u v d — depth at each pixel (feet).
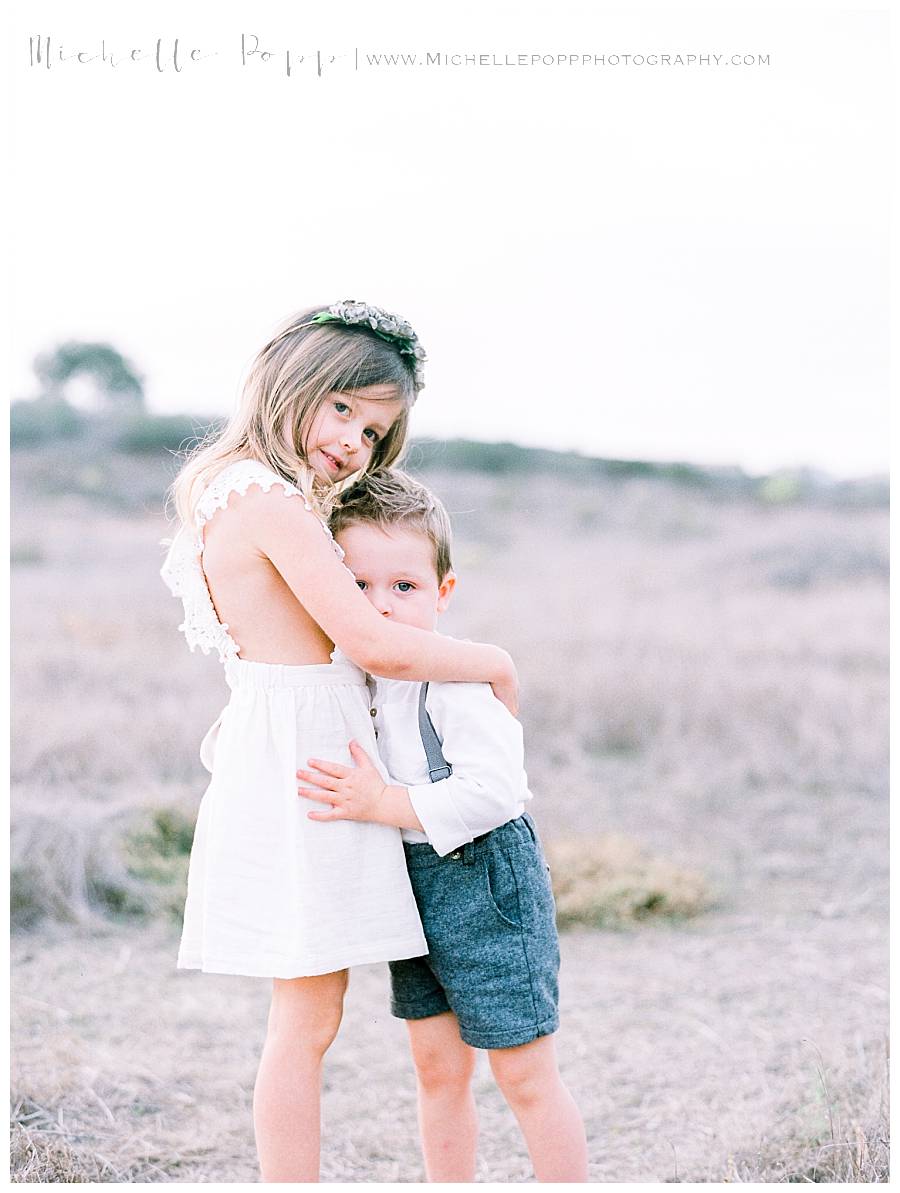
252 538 5.97
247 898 5.80
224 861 5.86
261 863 5.83
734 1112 7.80
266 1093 5.85
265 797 5.88
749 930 12.04
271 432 6.32
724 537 39.93
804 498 47.24
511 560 36.42
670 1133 7.68
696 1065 8.78
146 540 37.17
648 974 10.89
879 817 15.62
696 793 16.57
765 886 13.33
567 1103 5.89
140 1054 9.05
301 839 5.77
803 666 22.09
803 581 33.45
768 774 17.15
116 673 20.44
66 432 49.16
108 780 15.15
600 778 17.52
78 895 12.34
